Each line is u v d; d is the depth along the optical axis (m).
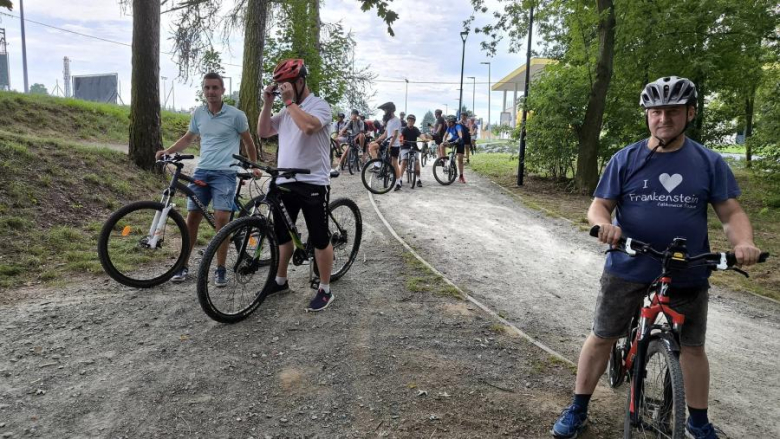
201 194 5.18
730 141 15.66
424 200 10.57
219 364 3.58
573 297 5.54
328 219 4.83
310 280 4.96
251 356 3.71
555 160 13.95
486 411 3.19
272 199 4.39
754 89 13.85
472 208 9.98
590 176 12.64
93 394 3.17
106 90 27.45
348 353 3.81
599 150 12.99
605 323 2.84
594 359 2.92
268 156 15.57
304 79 4.28
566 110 12.66
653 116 2.59
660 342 2.51
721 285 6.42
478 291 5.48
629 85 13.32
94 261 5.45
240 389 3.30
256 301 4.44
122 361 3.56
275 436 2.88
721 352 4.48
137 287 4.93
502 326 4.50
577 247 7.62
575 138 13.30
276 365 3.61
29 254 5.51
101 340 3.85
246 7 15.46
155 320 4.24
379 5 4.55
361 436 2.91
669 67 12.90
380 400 3.25
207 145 5.14
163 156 4.98
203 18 14.38
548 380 3.61
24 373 3.36
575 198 11.91
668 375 2.47
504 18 15.34
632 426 2.68
